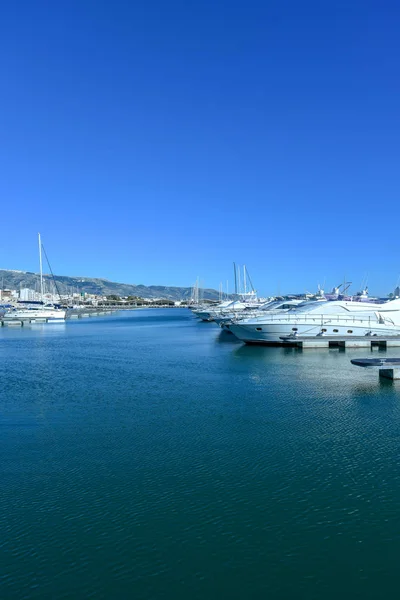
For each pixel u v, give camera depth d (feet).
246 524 38.78
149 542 36.45
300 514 40.24
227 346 169.89
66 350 166.81
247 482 46.50
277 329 153.38
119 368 120.06
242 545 35.99
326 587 31.48
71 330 284.00
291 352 142.82
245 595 30.78
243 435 60.75
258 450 55.11
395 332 152.76
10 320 350.43
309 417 68.80
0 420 69.21
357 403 77.36
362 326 151.94
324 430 62.49
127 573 32.94
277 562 33.99
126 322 387.96
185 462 51.72
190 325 330.13
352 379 98.73
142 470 49.67
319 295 205.87
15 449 56.44
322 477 47.42
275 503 42.16
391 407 74.54
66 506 41.98
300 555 34.73
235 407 75.41
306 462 51.31
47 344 191.21
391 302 155.84
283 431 62.23
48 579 32.35
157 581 32.12
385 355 134.21
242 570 33.19
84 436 61.16
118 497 43.57
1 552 35.35
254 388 90.53
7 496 43.96
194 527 38.40
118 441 59.00
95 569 33.37
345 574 32.71
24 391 90.53
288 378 100.73
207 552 35.19
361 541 36.37
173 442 58.34
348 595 30.73
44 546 36.04
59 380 102.78
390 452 54.08
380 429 62.75
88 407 76.69
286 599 30.42
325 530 37.83
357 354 137.18
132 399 82.38
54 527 38.58
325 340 147.43
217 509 41.27
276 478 47.32
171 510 41.09
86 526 38.68
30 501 42.96
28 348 174.81
